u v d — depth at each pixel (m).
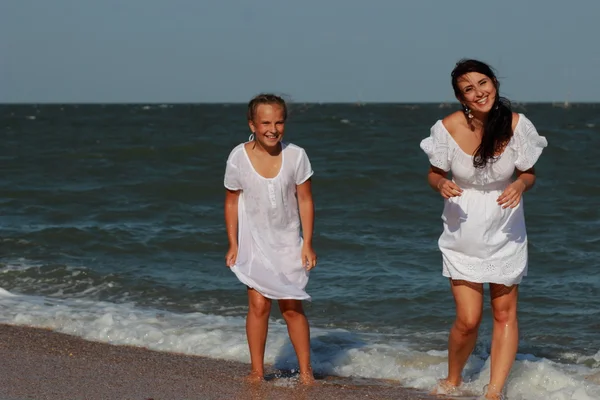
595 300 7.93
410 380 5.40
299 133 34.41
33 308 7.59
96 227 12.08
